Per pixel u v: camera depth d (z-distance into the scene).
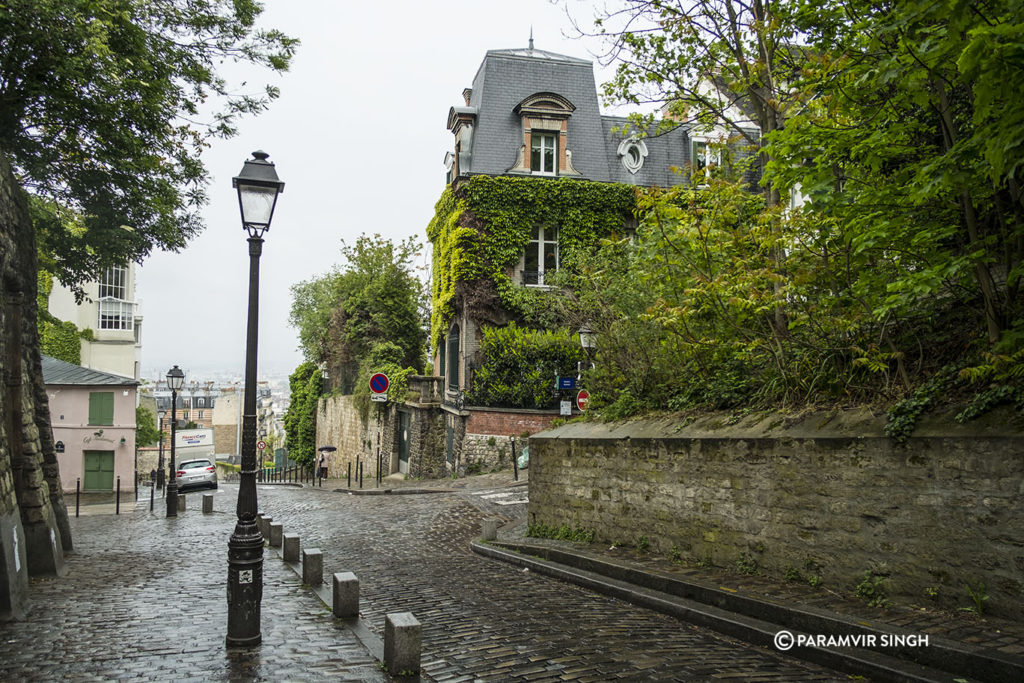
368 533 14.85
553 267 26.97
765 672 5.30
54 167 12.99
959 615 5.63
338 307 40.66
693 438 8.84
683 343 10.40
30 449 10.53
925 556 6.00
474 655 5.90
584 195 26.78
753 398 8.95
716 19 10.70
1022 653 4.71
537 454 12.73
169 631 7.02
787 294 8.62
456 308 27.55
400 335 36.78
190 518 19.14
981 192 6.31
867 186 6.88
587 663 5.54
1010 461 5.38
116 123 11.97
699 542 8.69
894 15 6.01
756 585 7.34
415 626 5.54
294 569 10.75
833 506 6.88
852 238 6.82
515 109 27.44
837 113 7.37
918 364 7.09
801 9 7.75
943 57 5.38
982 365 5.84
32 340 12.41
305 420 49.31
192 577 10.34
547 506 12.35
